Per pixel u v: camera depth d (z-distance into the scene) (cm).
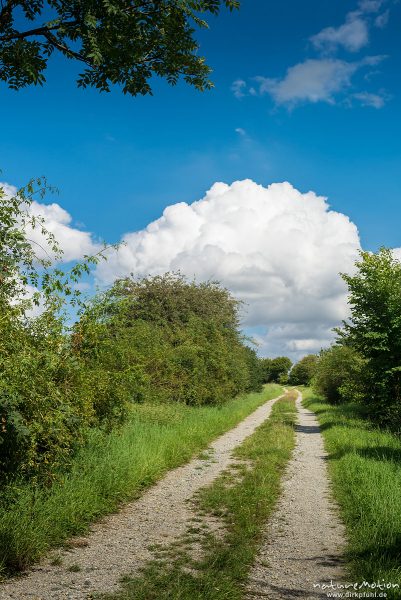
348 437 1522
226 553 562
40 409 640
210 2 728
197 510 785
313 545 614
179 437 1350
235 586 480
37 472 682
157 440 1196
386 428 1781
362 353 2006
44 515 621
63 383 766
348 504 774
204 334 2898
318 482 995
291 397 5119
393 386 1850
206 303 3488
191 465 1168
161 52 762
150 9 711
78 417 782
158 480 1005
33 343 702
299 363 11112
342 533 662
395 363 1823
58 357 729
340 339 3011
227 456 1299
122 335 1470
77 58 719
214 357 2655
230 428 2002
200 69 789
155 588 466
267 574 517
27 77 682
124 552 584
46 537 587
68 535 639
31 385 613
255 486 908
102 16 678
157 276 3347
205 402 2500
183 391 2166
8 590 464
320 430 1997
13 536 537
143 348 1798
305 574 516
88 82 752
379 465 1012
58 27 670
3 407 582
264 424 2084
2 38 659
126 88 754
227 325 3800
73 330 841
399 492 761
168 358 1975
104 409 930
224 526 699
